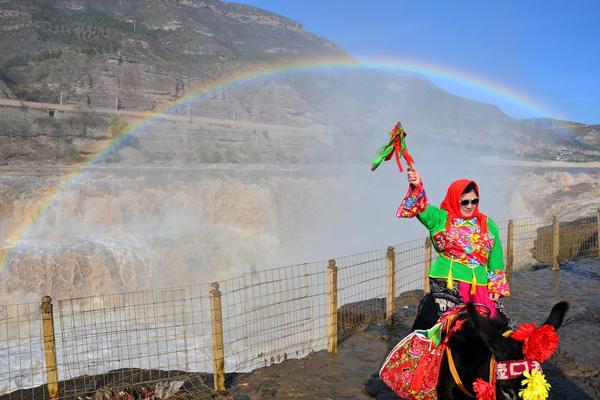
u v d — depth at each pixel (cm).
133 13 19575
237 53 18250
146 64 12550
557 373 601
